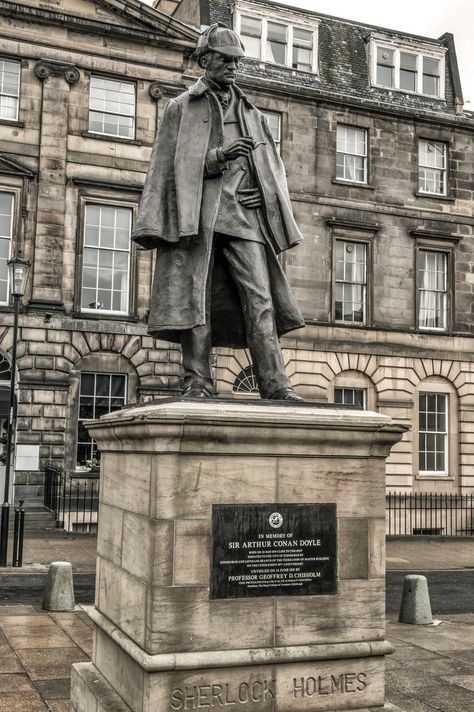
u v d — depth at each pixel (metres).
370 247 26.61
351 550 4.59
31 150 22.03
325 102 26.28
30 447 20.98
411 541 21.81
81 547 16.66
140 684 4.12
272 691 4.25
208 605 4.21
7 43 21.94
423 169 28.20
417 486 26.12
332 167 26.25
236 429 4.29
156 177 5.11
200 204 4.95
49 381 21.44
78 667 5.12
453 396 27.17
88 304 22.58
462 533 26.34
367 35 28.69
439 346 27.05
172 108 5.22
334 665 4.40
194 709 4.07
